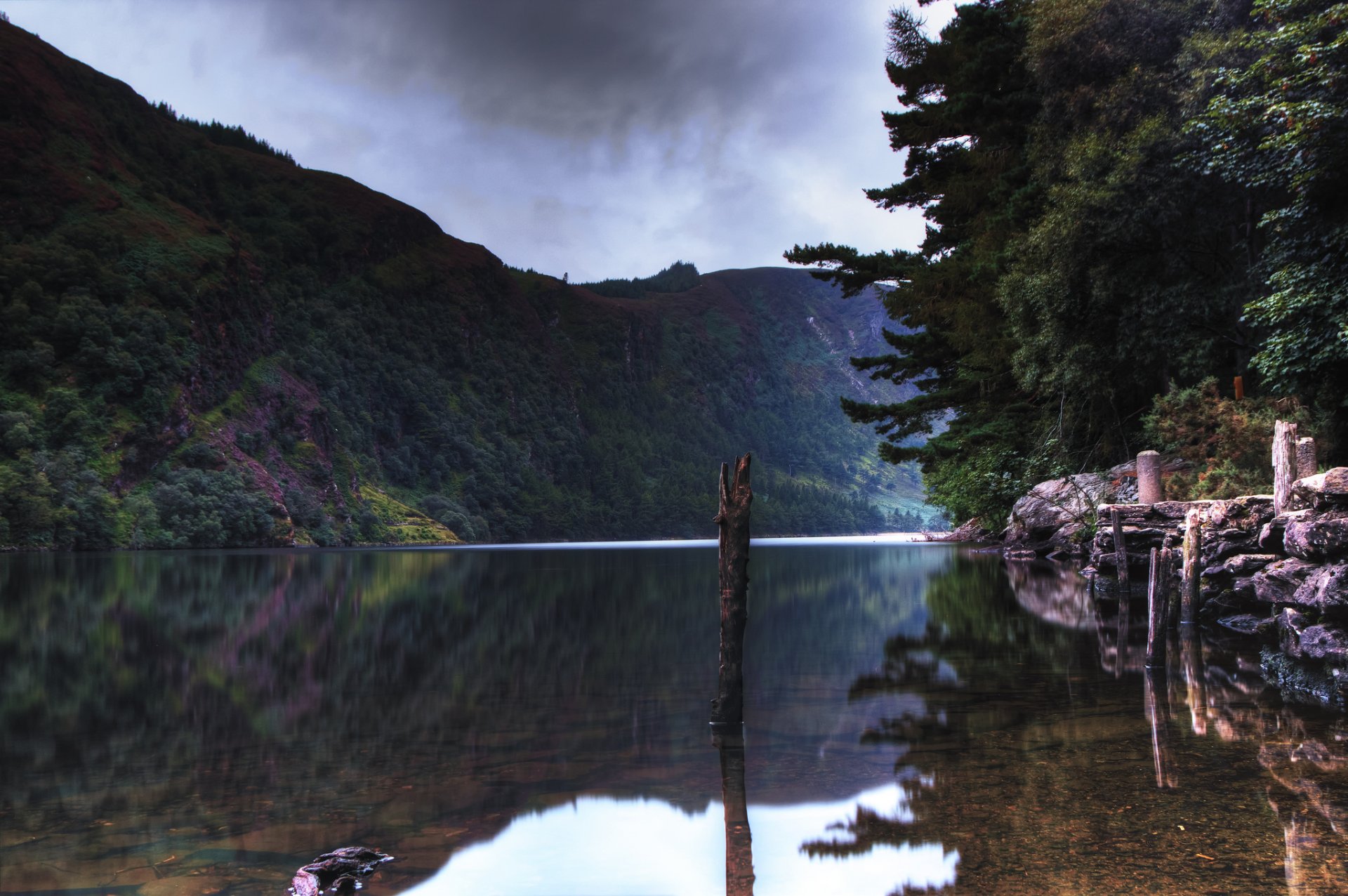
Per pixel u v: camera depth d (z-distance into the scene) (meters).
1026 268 23.75
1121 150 20.52
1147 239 20.59
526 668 9.60
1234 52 18.06
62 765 5.45
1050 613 13.52
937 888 3.28
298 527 133.25
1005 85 29.56
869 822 4.09
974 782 4.67
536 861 3.76
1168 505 14.48
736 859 3.72
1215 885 3.21
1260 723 5.95
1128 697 6.97
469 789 4.88
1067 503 24.48
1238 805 4.13
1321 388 16.25
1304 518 8.70
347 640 12.34
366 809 4.52
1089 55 22.11
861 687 7.81
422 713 7.05
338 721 6.79
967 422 35.28
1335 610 7.70
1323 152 14.11
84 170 160.50
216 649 11.47
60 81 184.12
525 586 24.88
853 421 37.19
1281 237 16.14
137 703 7.63
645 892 3.36
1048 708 6.60
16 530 88.56
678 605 18.14
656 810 4.44
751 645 11.05
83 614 17.06
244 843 4.02
